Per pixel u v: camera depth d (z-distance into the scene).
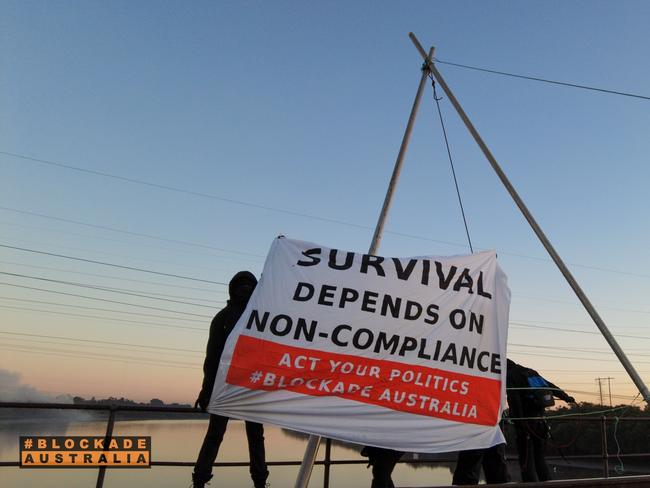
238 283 4.65
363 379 4.07
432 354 4.28
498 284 4.73
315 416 3.91
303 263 4.29
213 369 4.36
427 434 4.08
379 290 4.32
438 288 4.48
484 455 5.20
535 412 6.02
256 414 3.84
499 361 4.50
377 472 4.39
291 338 4.04
